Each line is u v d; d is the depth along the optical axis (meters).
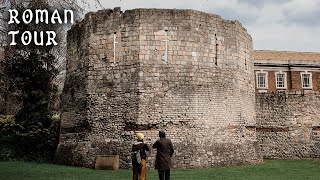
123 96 23.67
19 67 31.89
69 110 26.45
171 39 24.05
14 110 35.16
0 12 16.19
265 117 34.28
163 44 23.94
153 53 23.77
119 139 23.27
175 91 23.58
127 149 22.84
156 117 23.12
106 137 23.62
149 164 22.39
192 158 22.83
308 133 33.88
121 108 23.59
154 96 23.33
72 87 26.41
